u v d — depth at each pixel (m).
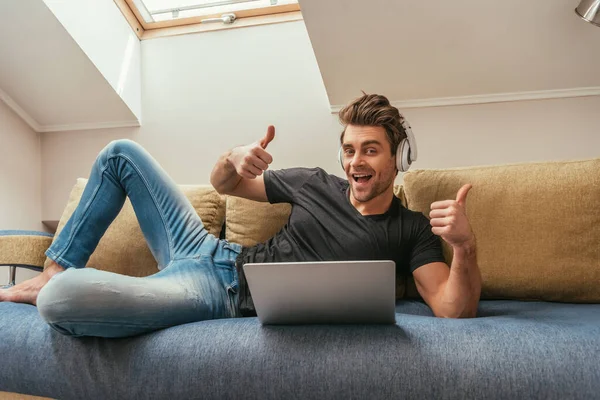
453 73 2.01
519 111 2.05
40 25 2.03
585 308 1.32
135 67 2.43
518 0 1.73
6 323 1.13
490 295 1.50
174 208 1.36
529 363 0.83
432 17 1.82
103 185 1.34
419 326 0.94
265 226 1.67
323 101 2.26
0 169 2.31
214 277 1.27
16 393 1.10
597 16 1.62
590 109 1.99
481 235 1.51
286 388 0.89
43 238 1.67
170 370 0.95
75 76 2.24
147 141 2.43
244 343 0.95
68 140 2.52
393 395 0.85
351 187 1.37
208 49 2.40
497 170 1.57
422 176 1.60
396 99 2.14
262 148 1.24
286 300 0.94
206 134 2.36
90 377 0.99
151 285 1.07
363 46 1.96
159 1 2.45
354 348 0.90
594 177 1.47
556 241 1.45
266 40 2.34
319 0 1.81
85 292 0.96
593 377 0.79
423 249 1.33
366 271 0.87
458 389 0.83
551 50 1.87
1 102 2.34
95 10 2.20
